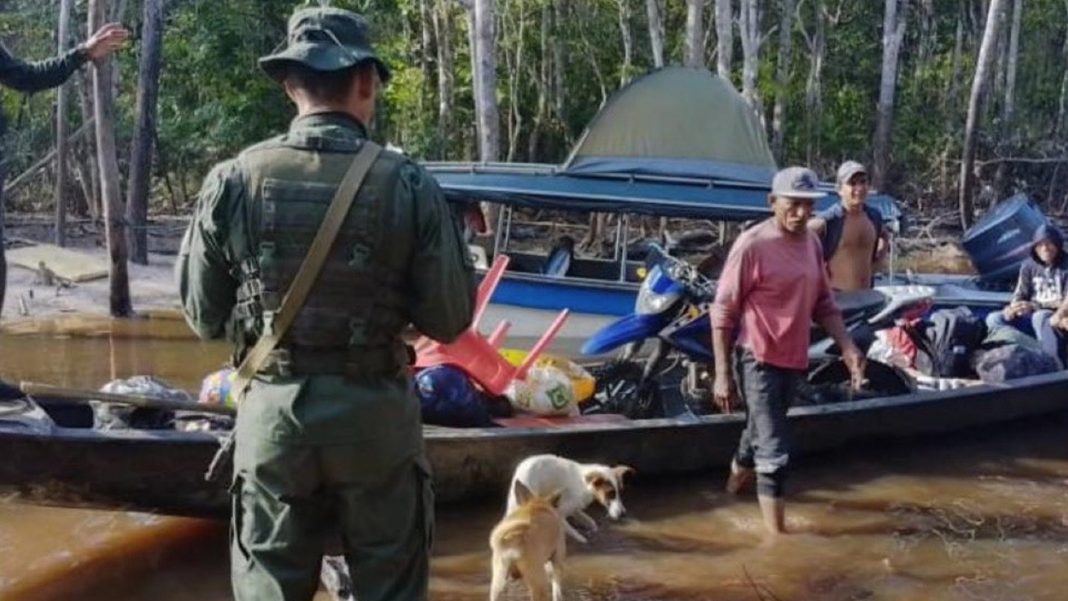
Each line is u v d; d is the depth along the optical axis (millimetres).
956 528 6352
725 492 6832
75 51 5621
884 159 25328
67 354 10508
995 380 8367
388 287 3049
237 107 23062
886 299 7711
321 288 2994
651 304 7262
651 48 25406
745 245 6070
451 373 6438
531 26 25078
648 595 5363
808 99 26891
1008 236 11266
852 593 5418
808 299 6090
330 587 4457
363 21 3186
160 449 5309
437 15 22734
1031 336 9023
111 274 12344
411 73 23578
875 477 7230
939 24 32531
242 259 3047
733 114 10688
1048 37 31141
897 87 28734
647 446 6676
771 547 6004
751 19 21469
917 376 8516
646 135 10594
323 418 3002
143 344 11055
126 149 23266
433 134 23312
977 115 22469
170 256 17094
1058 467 7512
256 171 3037
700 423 6762
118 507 5426
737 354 6262
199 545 5852
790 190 5965
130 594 5254
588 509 6500
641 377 7605
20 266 14656
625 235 10797
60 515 6188
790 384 6176
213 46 23016
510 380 6754
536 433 6273
